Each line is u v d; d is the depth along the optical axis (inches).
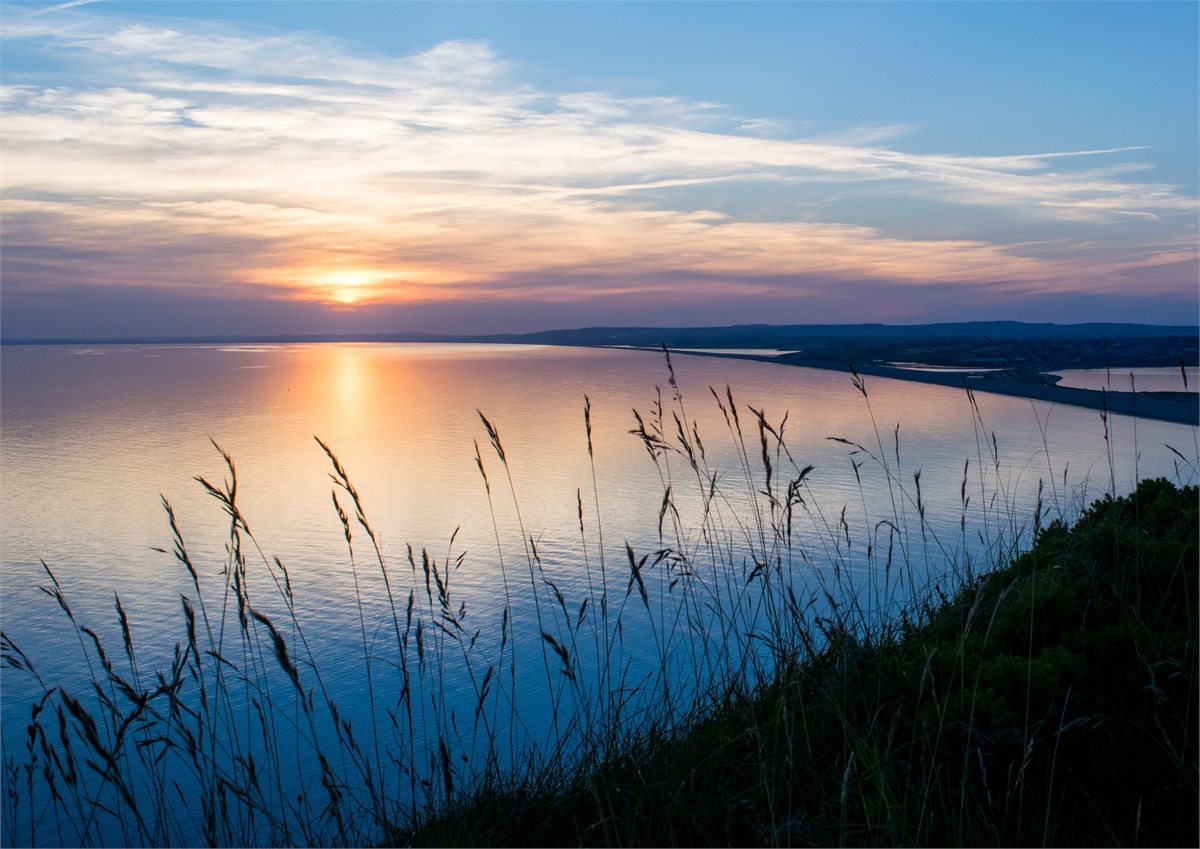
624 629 699.4
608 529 1243.2
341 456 2386.8
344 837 153.4
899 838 123.7
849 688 169.2
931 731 143.7
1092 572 180.5
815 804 138.7
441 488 1811.0
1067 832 123.1
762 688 174.2
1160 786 128.4
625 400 3956.7
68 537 1503.4
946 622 184.4
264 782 287.7
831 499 1205.1
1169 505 221.8
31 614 1034.7
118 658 836.6
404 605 930.7
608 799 136.0
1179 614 165.3
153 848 143.6
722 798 142.5
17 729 563.2
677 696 189.3
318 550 1306.6
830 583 278.5
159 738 148.5
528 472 1932.8
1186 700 140.6
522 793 160.1
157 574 1210.0
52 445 2842.0
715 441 2090.3
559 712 189.3
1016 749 139.2
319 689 636.7
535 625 770.2
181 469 2256.4
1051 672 146.7
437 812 160.6
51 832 279.7
